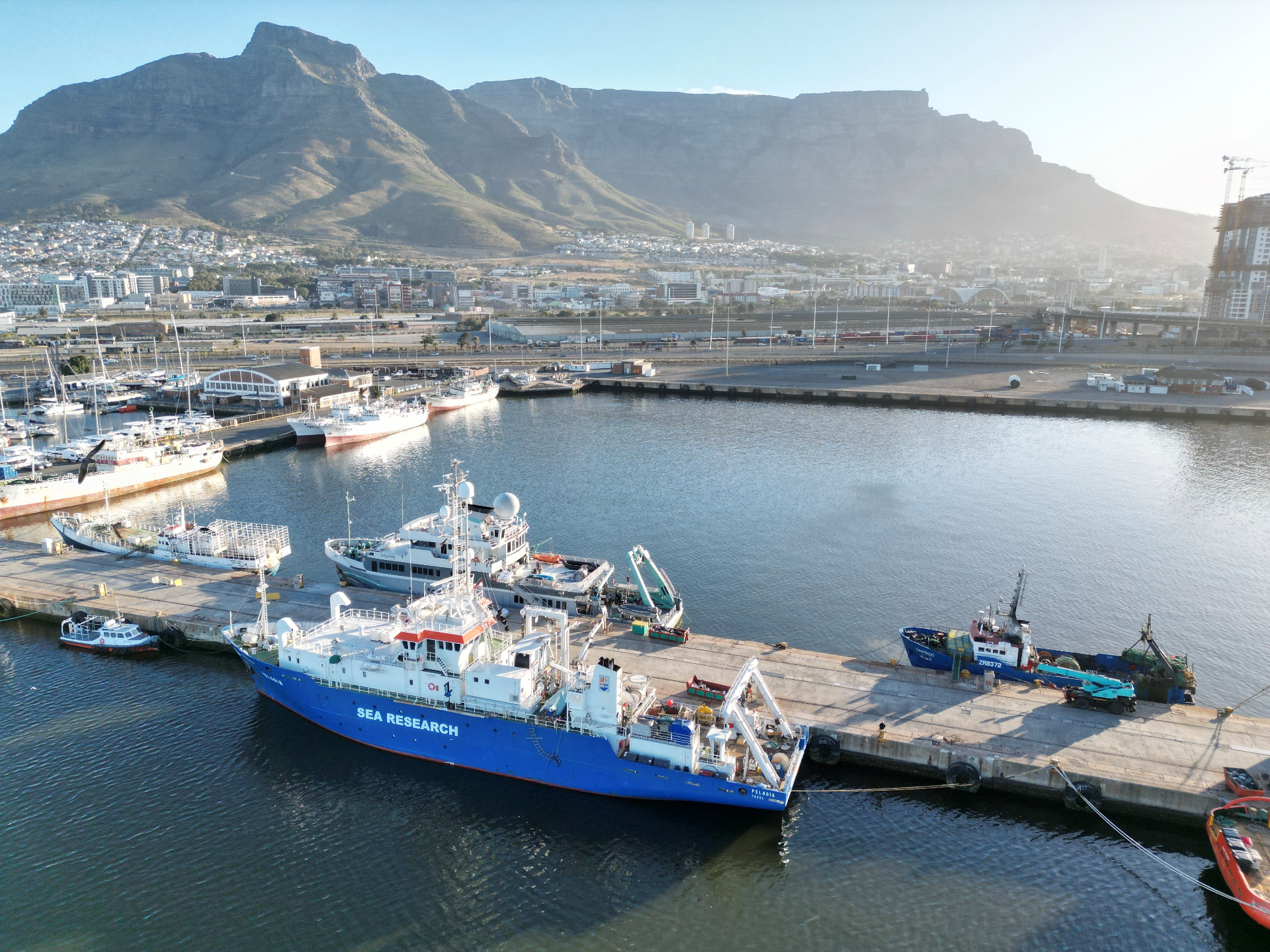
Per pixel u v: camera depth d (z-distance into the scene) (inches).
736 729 2234.3
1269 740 2352.4
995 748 2303.2
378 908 1897.1
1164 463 6127.0
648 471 5910.4
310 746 2516.0
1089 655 2822.3
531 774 2338.8
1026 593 3705.7
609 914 1883.6
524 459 6289.4
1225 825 1988.2
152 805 2237.9
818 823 2172.7
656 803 2252.7
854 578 3868.1
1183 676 2620.6
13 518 4773.6
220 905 1900.8
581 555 4163.4
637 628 3021.7
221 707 2726.4
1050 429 7416.3
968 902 1911.9
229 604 3297.2
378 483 5629.9
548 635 2556.6
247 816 2203.5
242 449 6609.3
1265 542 4402.1
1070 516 4854.8
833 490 5403.5
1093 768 2206.0
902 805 2236.7
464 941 1807.3
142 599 3351.4
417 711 2388.0
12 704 2716.5
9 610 3329.2
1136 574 3944.4
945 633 2935.5
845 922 1852.9
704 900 1923.0
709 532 4527.6
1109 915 1877.5
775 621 3388.3
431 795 2299.5
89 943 1785.2
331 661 2493.8
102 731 2578.7
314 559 4074.8
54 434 7057.1
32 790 2288.4
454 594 2500.0
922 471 5920.3
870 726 2416.3
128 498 5265.8
